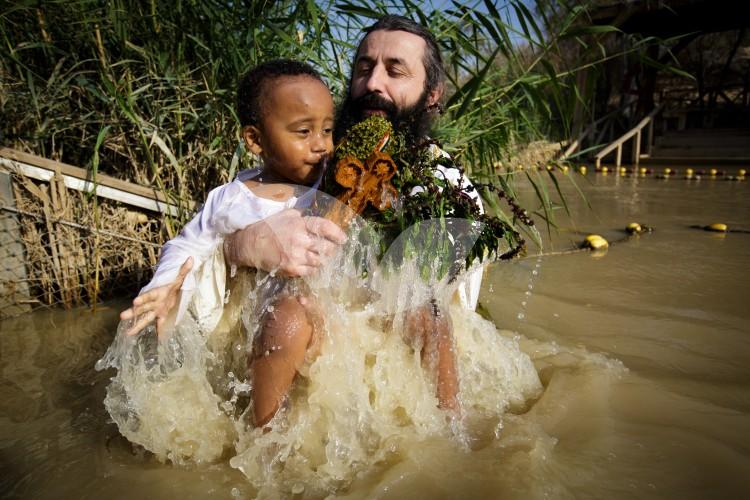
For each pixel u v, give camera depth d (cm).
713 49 1795
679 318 313
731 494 161
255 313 193
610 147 1399
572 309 329
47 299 339
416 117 246
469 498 158
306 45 329
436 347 195
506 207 635
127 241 347
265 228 193
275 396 180
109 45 343
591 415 204
